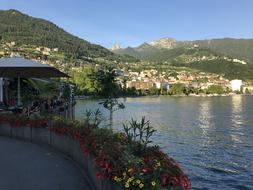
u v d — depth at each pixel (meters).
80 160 9.12
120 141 6.87
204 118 72.75
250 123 62.97
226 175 23.97
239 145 37.91
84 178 8.09
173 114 82.56
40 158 10.19
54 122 11.38
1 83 30.02
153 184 5.13
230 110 96.81
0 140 13.41
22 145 12.27
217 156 31.31
